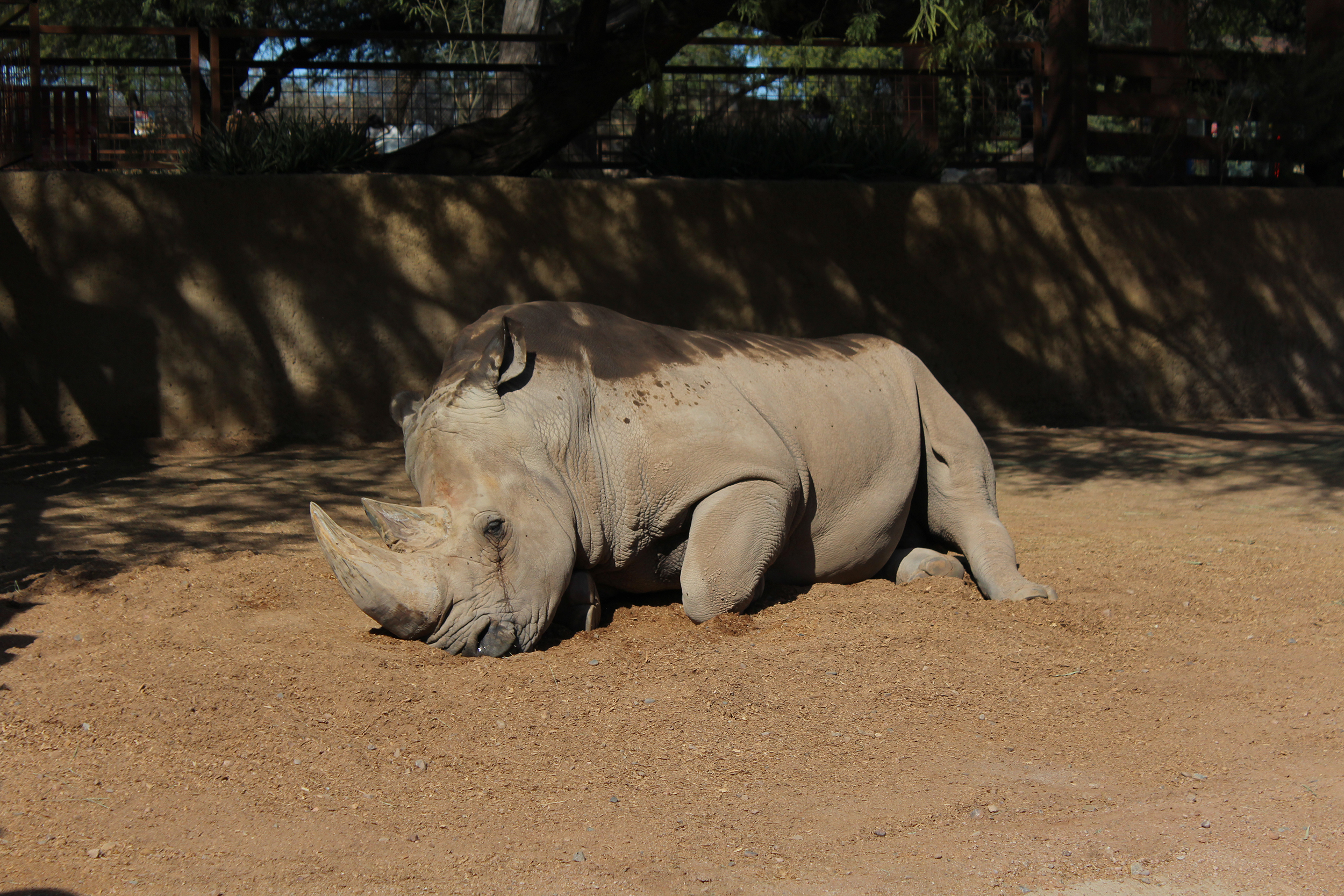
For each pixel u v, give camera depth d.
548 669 5.06
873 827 3.76
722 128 14.41
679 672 5.09
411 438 5.64
